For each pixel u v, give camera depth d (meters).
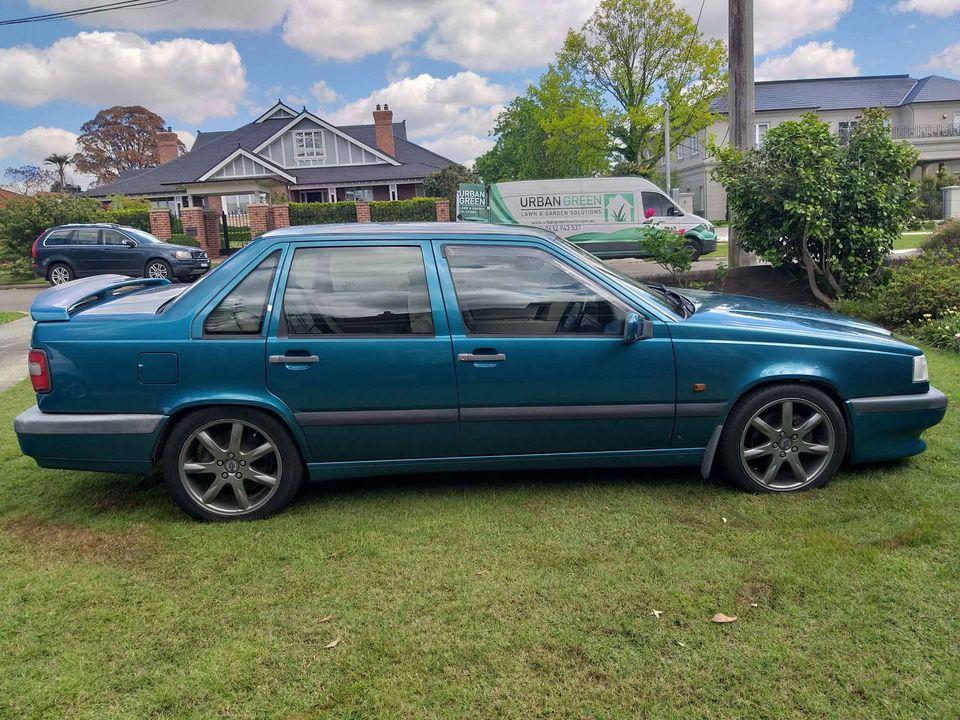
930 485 3.97
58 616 2.95
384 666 2.59
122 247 18.33
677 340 3.85
